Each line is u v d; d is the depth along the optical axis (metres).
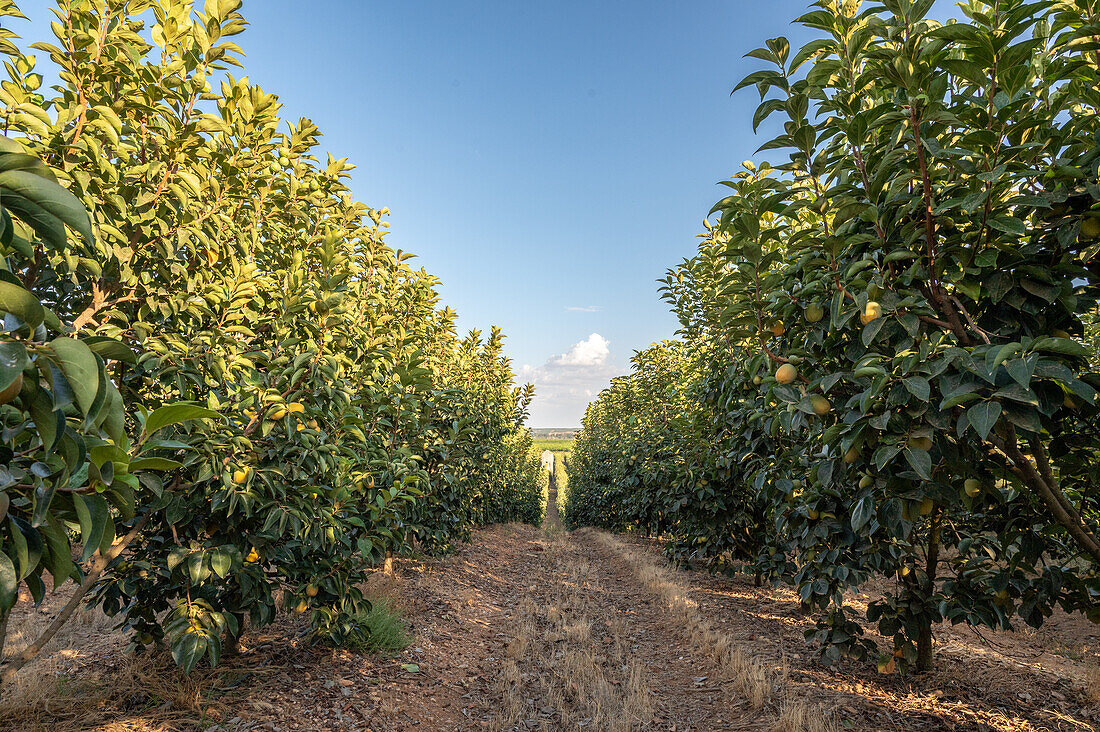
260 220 4.67
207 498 3.75
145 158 3.54
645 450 12.13
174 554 3.60
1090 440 2.77
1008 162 2.28
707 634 6.32
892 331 2.76
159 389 4.01
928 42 2.32
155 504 3.40
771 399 3.56
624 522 17.78
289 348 4.24
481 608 7.97
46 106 3.31
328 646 5.20
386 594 6.97
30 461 1.77
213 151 3.99
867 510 3.14
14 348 1.13
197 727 3.69
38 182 1.17
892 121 2.43
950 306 2.66
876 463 2.58
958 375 2.38
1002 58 2.28
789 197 3.13
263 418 3.83
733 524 8.44
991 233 2.62
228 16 3.69
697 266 8.36
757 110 2.86
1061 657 5.41
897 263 2.84
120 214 3.25
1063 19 2.43
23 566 1.43
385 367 6.18
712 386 6.61
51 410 1.26
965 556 4.37
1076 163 2.36
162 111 3.43
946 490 2.88
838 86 2.95
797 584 5.20
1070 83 2.53
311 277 4.66
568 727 4.46
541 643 6.54
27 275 3.22
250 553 4.13
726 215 3.29
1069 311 2.53
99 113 3.05
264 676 4.52
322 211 5.64
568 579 10.52
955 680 4.70
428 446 7.54
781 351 3.63
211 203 4.04
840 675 4.98
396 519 5.67
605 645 6.60
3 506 1.41
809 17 2.77
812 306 3.14
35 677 4.13
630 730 4.30
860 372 2.56
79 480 1.71
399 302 7.44
